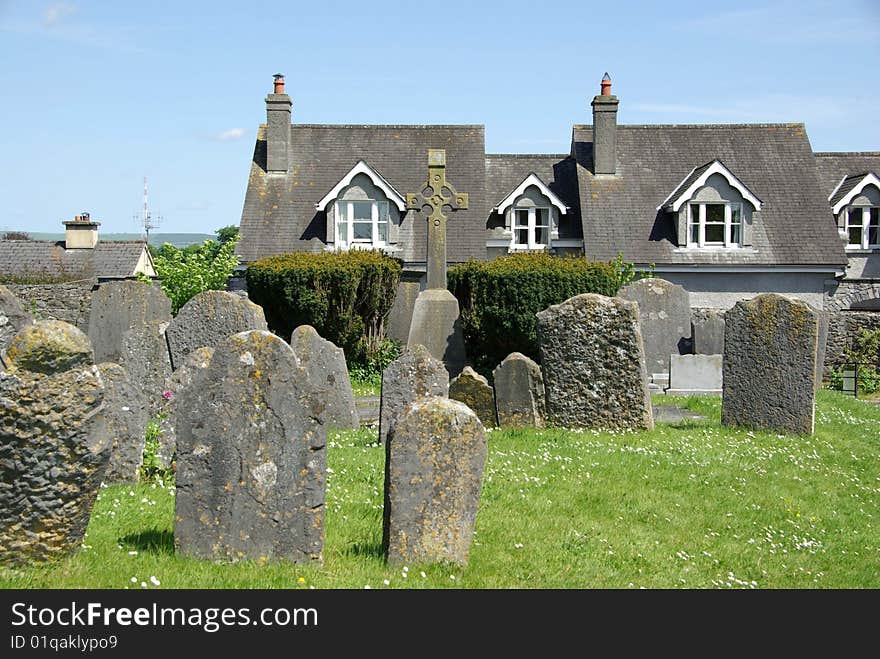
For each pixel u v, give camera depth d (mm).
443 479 8039
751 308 15742
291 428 7766
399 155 37312
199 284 31719
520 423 15281
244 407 7766
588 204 36094
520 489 11164
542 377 15438
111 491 10312
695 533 10203
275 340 7797
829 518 11281
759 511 11203
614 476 12164
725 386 16000
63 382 7195
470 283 24016
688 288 35031
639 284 24188
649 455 13352
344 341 24156
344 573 7742
